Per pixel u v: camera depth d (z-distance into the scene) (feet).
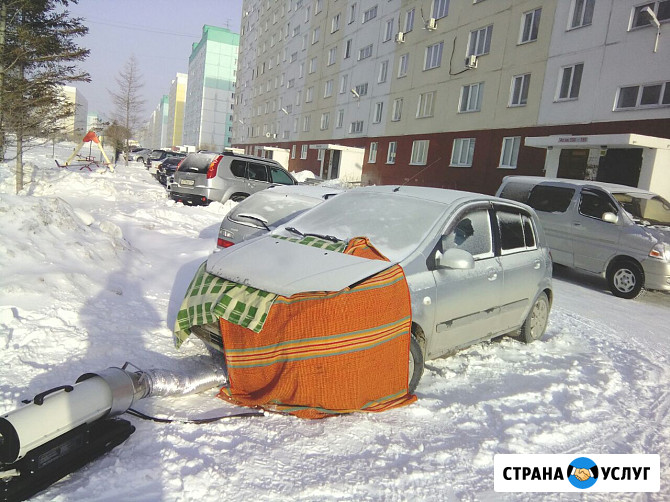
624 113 53.52
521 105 67.41
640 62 52.19
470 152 76.69
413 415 11.50
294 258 11.75
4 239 16.12
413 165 90.33
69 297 15.11
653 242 28.43
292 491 8.33
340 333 10.48
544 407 12.84
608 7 55.67
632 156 50.29
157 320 15.66
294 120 151.23
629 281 29.43
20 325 12.85
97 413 8.50
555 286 31.30
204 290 11.44
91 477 8.05
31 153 111.34
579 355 17.75
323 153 127.85
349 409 10.72
